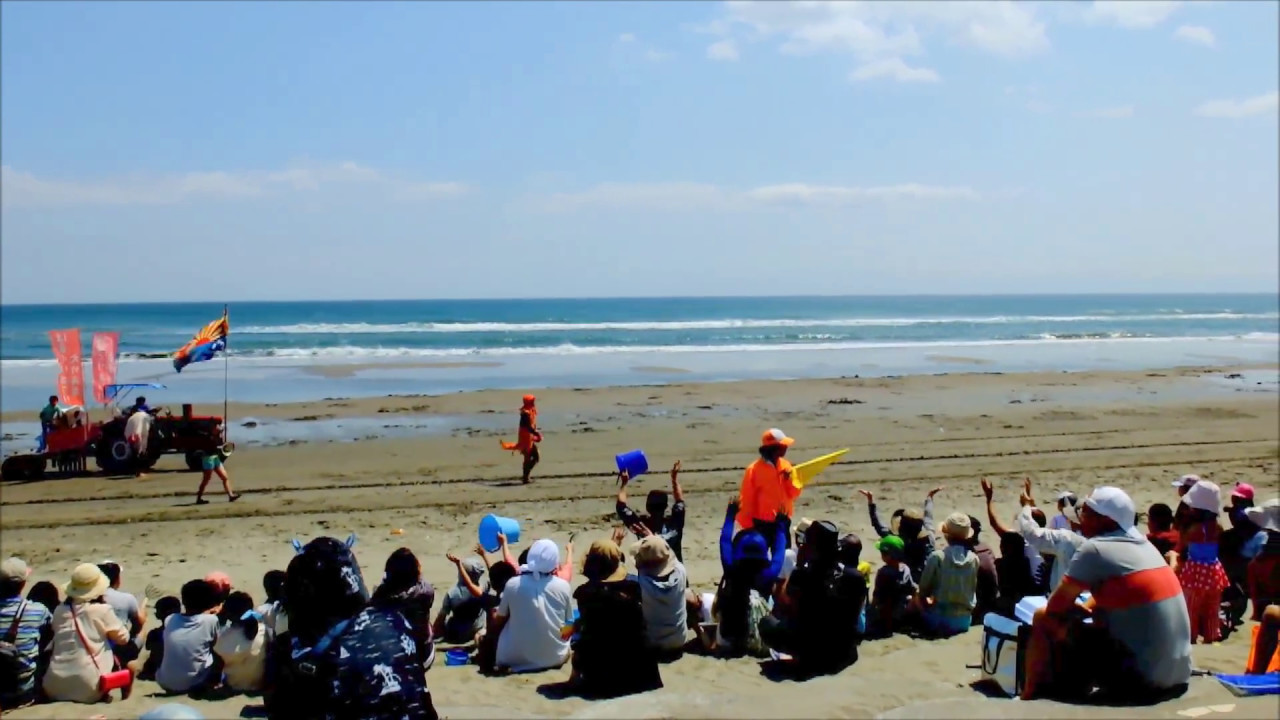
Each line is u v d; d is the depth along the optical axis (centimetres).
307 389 3131
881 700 586
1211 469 1764
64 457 1736
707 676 694
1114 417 2441
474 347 5047
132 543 1279
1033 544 830
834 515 1412
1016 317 10206
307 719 371
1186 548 801
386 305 16238
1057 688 575
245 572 1144
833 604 696
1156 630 543
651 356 4503
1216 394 2973
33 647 677
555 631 734
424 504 1500
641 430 2231
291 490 1606
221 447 1739
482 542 902
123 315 11150
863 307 14975
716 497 1544
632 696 599
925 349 5006
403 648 385
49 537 1314
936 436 2142
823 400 2778
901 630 823
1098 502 568
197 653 708
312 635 379
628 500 1523
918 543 896
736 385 3145
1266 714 519
